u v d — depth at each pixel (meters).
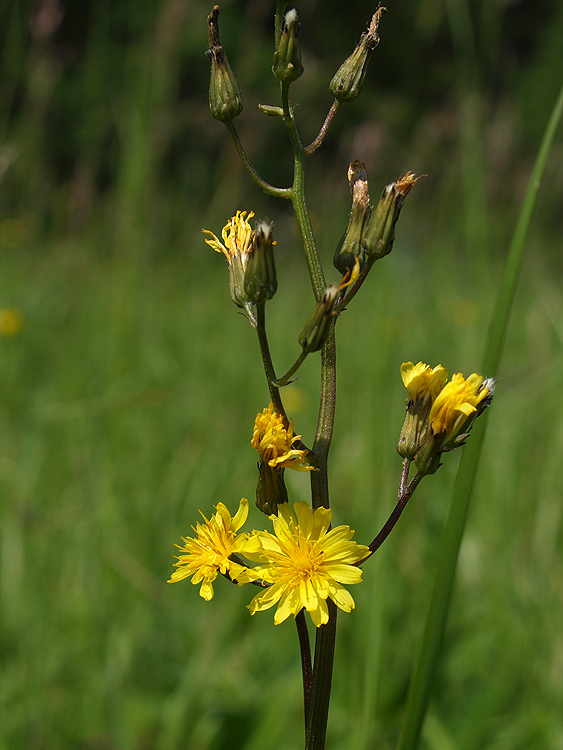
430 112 0.84
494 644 0.34
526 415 0.49
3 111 0.62
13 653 0.33
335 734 0.30
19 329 0.56
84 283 0.69
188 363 0.62
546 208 0.80
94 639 0.34
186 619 0.38
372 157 0.85
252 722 0.30
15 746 0.30
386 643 0.32
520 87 1.63
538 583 0.36
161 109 0.65
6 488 0.42
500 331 0.25
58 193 0.75
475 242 0.52
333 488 0.45
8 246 0.71
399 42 1.50
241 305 0.21
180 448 0.50
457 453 0.45
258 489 0.21
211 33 0.21
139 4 0.63
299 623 0.21
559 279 0.73
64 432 0.48
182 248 0.75
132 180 0.59
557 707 0.31
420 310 0.71
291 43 0.21
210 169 0.81
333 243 0.81
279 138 0.91
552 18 1.70
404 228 0.84
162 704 0.32
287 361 0.65
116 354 0.54
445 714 0.31
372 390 0.42
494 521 0.40
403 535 0.40
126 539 0.42
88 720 0.31
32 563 0.37
